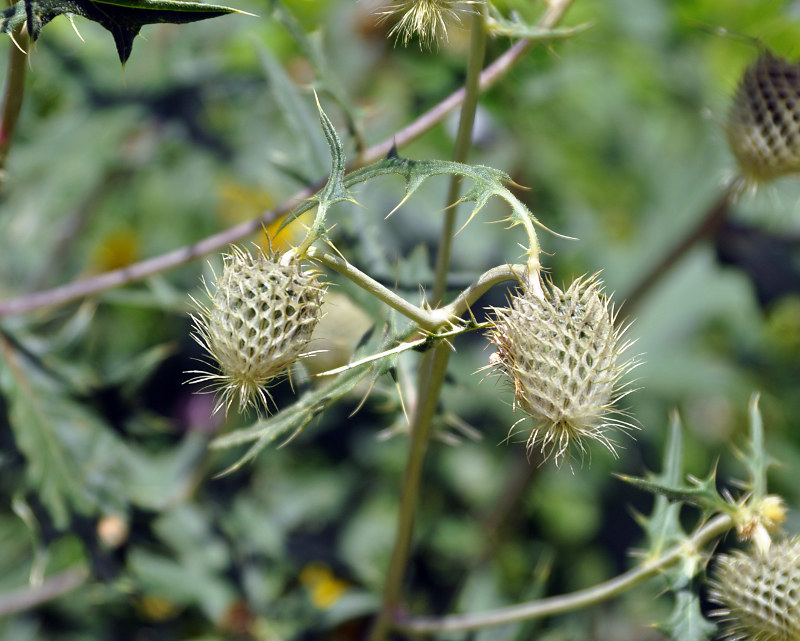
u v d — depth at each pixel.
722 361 0.98
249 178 0.85
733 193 0.67
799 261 0.81
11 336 0.68
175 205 0.97
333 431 0.87
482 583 0.75
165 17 0.58
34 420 0.67
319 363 0.65
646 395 0.95
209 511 0.77
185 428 0.84
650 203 1.01
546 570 0.69
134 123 0.85
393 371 0.61
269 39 0.84
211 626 0.75
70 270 0.93
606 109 0.96
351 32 0.86
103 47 0.83
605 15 0.85
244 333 0.58
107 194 0.94
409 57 0.77
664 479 0.63
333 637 0.75
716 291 0.99
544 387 0.58
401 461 0.88
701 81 0.94
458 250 0.90
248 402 0.58
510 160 0.90
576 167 0.96
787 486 0.89
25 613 0.76
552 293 0.58
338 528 0.82
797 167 0.66
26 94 0.77
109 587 0.68
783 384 0.96
